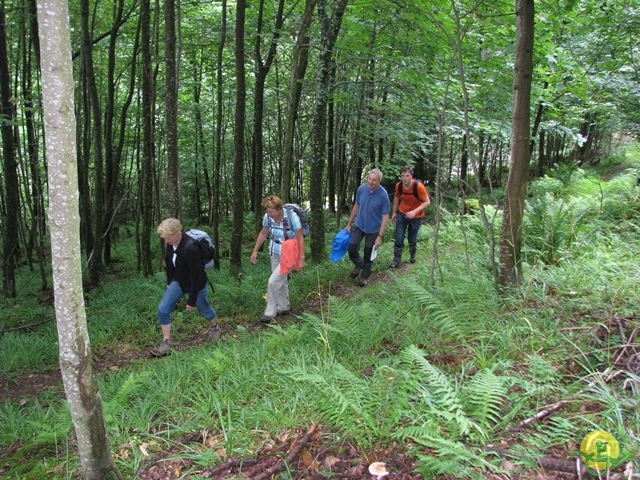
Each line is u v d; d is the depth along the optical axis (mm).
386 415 2488
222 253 10078
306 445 2498
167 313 4590
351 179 14398
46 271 9211
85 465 2113
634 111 9344
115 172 8656
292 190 15805
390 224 10383
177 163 6410
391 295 5203
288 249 5117
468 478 2062
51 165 1777
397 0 5055
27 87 8391
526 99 4145
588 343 3180
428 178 14805
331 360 3338
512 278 4422
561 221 5703
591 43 9055
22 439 3205
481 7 5625
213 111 12289
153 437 2770
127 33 9375
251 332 5230
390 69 7953
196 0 8977
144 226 8109
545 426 2395
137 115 10164
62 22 1702
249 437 2619
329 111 11453
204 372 3547
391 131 7844
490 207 7984
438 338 3643
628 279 4027
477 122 8742
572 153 20359
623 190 7562
